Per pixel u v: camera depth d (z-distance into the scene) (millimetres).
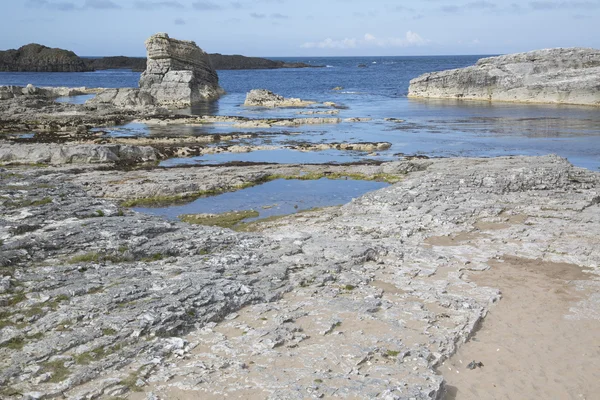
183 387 11305
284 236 22344
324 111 81938
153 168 41344
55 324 12930
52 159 42438
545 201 28234
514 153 47281
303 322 14547
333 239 22094
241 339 13430
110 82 162625
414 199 28844
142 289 14859
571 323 15984
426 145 52031
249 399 10953
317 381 11570
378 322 14758
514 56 98375
